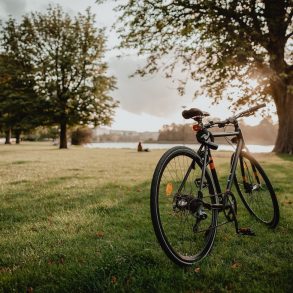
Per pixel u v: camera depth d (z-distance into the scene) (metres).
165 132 105.75
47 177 8.25
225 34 16.59
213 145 2.87
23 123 36.19
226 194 3.09
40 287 2.29
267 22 17.78
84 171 9.81
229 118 3.30
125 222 3.88
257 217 3.79
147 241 3.15
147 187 6.50
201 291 2.21
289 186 6.23
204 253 2.78
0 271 2.55
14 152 24.75
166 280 2.32
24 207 4.76
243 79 18.47
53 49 37.50
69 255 2.84
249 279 2.35
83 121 37.34
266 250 2.91
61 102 36.09
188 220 3.29
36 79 36.31
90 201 5.11
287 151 20.25
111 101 37.88
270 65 19.45
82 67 36.91
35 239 3.29
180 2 17.19
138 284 2.29
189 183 2.72
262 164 11.39
